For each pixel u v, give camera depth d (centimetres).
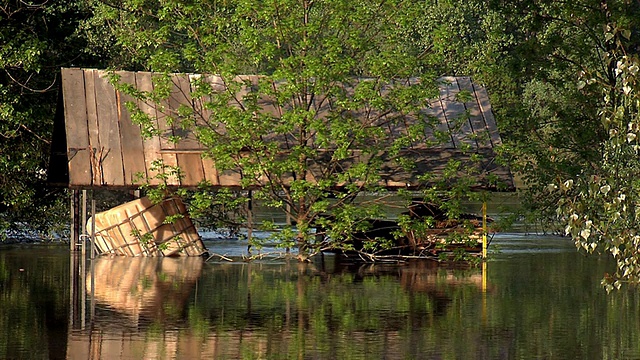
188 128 4059
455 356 1980
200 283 3250
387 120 3878
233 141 3706
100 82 4200
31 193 4419
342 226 3753
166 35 3866
